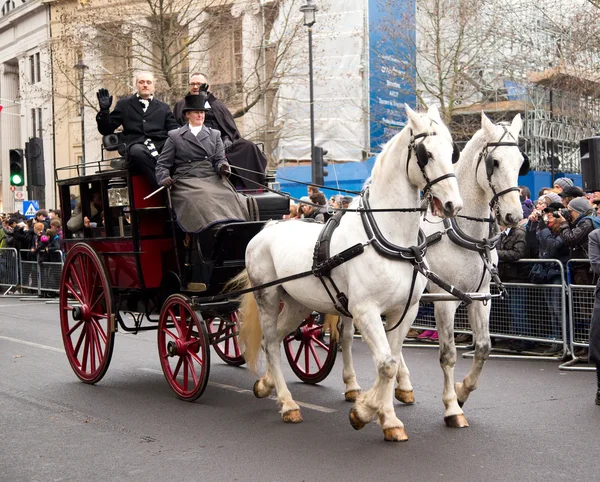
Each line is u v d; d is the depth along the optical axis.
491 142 6.06
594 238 6.69
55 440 5.82
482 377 8.00
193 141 7.32
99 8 22.52
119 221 7.87
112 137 8.08
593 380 7.79
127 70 21.66
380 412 5.71
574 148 25.56
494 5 23.94
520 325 9.30
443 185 5.13
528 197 10.53
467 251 6.22
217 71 23.48
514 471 4.91
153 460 5.28
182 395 7.13
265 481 4.81
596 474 4.83
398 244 5.48
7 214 21.33
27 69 37.97
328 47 25.02
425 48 23.95
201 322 6.88
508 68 23.97
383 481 4.77
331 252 5.76
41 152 19.28
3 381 8.08
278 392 6.47
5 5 39.78
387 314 5.79
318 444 5.62
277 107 24.67
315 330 7.86
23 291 18.53
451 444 5.56
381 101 24.75
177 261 7.38
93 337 7.99
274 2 23.91
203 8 22.03
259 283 6.65
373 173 5.67
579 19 20.53
